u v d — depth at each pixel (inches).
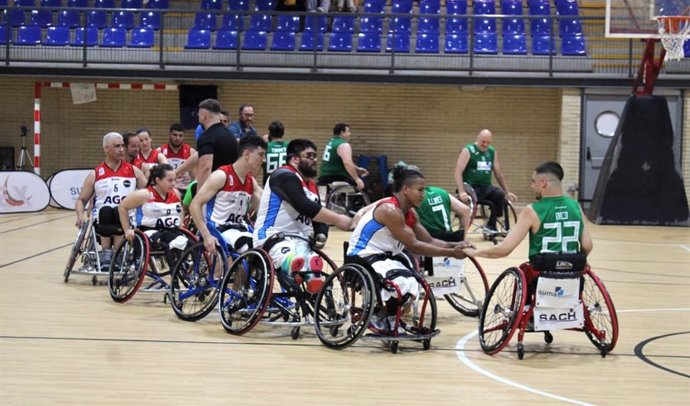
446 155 724.7
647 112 599.8
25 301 310.5
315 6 714.2
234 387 207.0
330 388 207.5
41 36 716.7
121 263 326.0
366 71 666.8
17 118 732.0
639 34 577.0
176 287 291.6
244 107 492.1
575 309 240.4
